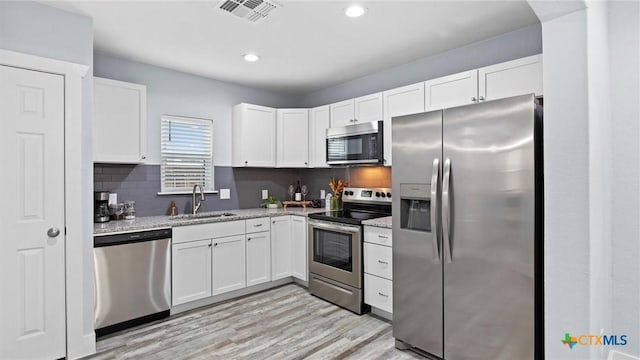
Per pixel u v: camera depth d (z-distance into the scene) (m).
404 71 3.48
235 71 3.68
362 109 3.56
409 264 2.37
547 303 1.45
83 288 2.38
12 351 2.11
